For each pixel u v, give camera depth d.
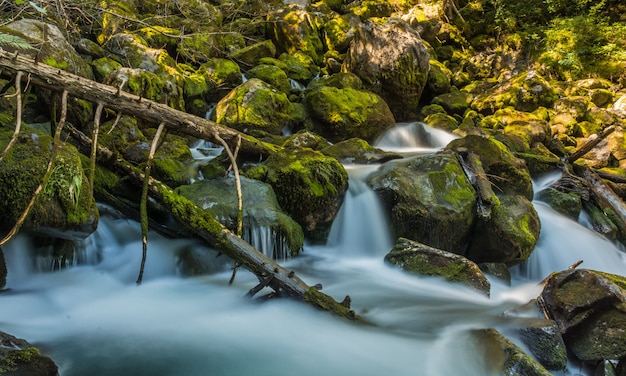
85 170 5.53
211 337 4.18
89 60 8.89
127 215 5.84
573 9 16.34
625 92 13.79
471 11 17.08
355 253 6.64
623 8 16.12
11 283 4.64
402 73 11.70
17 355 3.04
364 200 6.76
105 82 8.11
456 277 5.51
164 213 6.05
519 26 16.58
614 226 8.34
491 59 15.79
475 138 7.98
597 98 13.55
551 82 14.37
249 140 6.64
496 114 12.12
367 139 10.51
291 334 4.29
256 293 4.99
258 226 5.68
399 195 6.54
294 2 15.88
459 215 6.50
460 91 13.69
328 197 6.42
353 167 7.63
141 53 9.47
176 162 6.70
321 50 14.05
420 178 6.79
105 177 5.81
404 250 5.98
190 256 5.54
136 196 5.99
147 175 5.01
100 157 5.84
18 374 2.96
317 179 6.36
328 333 4.31
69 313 4.48
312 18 14.34
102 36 10.21
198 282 5.37
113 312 4.58
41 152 4.55
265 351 4.00
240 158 7.03
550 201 8.32
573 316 4.18
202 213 5.08
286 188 6.30
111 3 11.07
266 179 6.41
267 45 12.51
